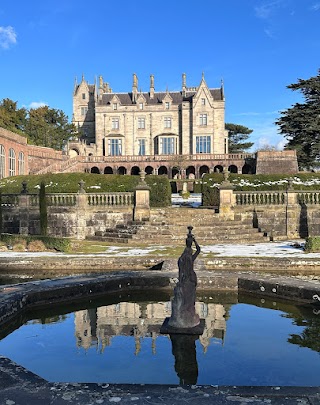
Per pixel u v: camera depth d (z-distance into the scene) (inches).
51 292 427.5
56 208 1118.4
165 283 496.7
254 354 294.2
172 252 767.7
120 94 3469.5
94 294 462.9
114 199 1122.7
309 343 317.7
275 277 487.5
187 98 3312.0
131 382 250.1
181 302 342.3
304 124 2198.6
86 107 3814.0
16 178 1642.5
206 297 478.0
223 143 3154.5
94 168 2866.6
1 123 2898.6
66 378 256.7
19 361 285.0
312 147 2214.6
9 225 1143.0
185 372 262.7
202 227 1011.3
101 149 3309.5
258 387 204.5
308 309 421.4
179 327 339.0
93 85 3956.7
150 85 3410.4
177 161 2797.7
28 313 406.6
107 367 272.2
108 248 850.8
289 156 2458.2
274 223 1079.0
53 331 353.7
